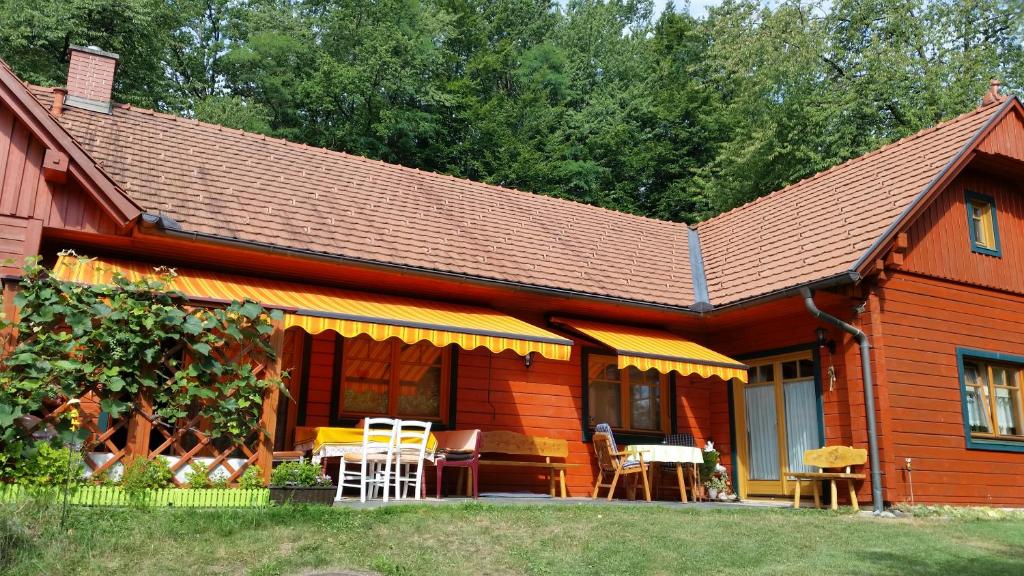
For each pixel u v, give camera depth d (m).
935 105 36.44
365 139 41.72
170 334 10.91
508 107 45.44
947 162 17.77
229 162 18.17
